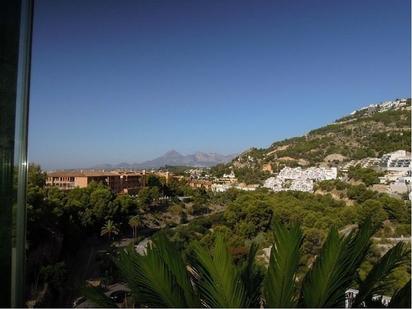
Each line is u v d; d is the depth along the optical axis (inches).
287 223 74.5
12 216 62.9
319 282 67.1
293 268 68.4
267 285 68.8
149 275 70.2
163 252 72.7
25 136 65.8
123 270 77.1
